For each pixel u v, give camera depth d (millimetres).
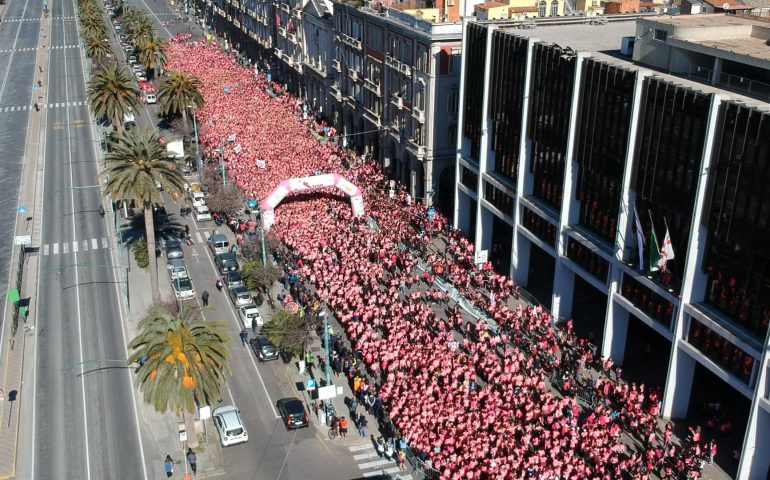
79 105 149000
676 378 54594
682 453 51469
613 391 57312
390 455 52312
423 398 53844
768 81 50906
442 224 87812
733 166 47219
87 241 88625
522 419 53094
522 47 68438
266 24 163250
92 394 59656
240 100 135000
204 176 98562
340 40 118938
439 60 88250
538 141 68188
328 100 129750
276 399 58875
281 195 84562
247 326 68438
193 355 49219
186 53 177875
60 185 106875
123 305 73500
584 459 49812
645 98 54188
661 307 55500
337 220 87375
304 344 62781
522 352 62688
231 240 86938
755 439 47906
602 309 71438
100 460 52406
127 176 70250
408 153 98562
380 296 68562
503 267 80000
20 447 53781
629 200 57312
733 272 49250
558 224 66062
